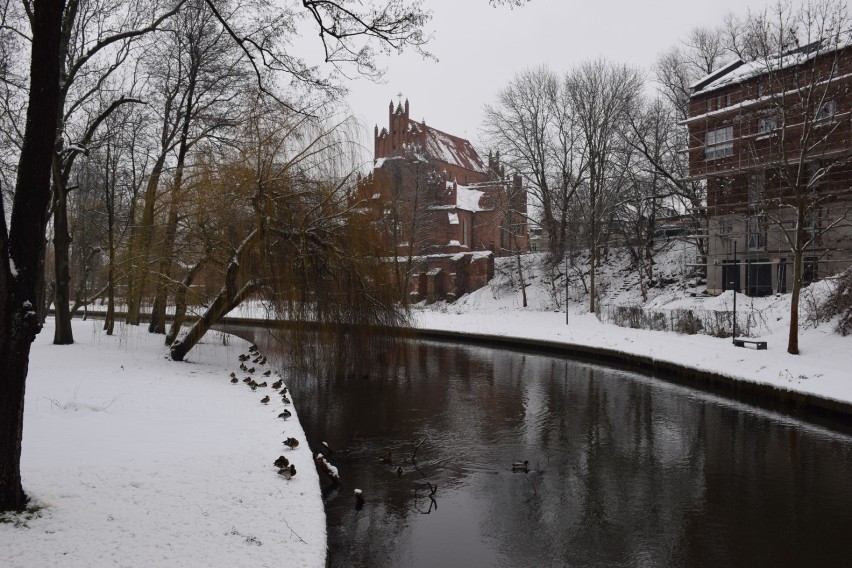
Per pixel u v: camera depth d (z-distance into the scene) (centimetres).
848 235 2864
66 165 1944
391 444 1338
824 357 1895
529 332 3297
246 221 1728
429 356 2862
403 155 5972
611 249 4756
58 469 759
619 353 2509
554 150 4647
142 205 2436
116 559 539
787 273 3156
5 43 1759
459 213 5931
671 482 1123
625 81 4416
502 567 791
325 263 1725
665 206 4441
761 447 1345
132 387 1371
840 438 1412
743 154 3147
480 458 1252
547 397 1873
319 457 1085
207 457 863
